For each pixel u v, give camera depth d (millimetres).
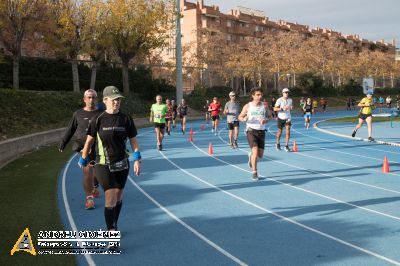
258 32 86875
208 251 5328
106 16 31312
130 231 6191
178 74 35312
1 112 19531
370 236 5820
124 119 5309
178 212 7203
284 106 14953
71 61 31469
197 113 41438
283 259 5023
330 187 9055
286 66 65062
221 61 60188
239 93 56875
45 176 10469
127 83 37062
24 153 14797
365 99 18281
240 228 6266
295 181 9742
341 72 77688
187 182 9773
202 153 14906
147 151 15578
